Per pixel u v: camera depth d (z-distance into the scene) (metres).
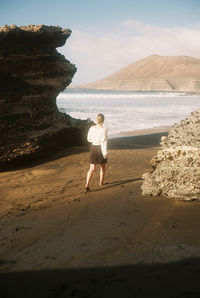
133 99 64.69
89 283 2.37
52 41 10.15
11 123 9.24
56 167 8.60
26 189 6.15
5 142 8.80
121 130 19.44
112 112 31.05
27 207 4.87
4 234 3.70
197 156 4.45
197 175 4.21
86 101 50.38
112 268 2.56
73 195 5.46
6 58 9.14
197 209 3.83
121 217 3.88
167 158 4.86
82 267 2.64
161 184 4.55
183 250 2.76
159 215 3.78
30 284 2.45
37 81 10.10
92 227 3.64
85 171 7.88
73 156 10.12
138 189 5.30
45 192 5.81
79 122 12.56
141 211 4.02
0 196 5.68
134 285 2.25
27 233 3.67
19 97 9.56
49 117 10.69
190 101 63.28
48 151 10.27
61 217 4.18
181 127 5.79
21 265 2.82
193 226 3.32
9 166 8.74
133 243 3.05
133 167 8.23
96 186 6.11
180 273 2.35
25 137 9.39
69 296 2.21
